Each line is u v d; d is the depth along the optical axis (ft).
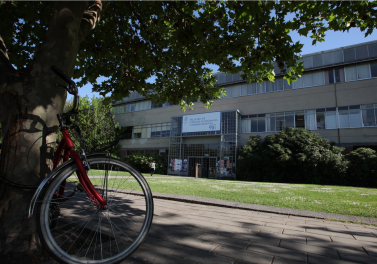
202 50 17.24
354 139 62.59
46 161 6.57
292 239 8.91
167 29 17.93
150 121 105.81
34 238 6.30
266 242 8.50
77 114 6.41
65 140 6.07
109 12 17.47
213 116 83.66
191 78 20.12
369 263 6.70
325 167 56.75
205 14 15.87
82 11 8.01
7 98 6.46
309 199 19.93
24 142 6.27
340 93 66.39
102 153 6.13
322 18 15.26
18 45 17.04
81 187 6.02
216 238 8.90
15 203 6.09
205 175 85.76
